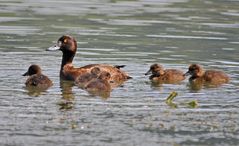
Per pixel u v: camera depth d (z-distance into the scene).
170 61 21.78
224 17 29.89
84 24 27.62
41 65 21.20
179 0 34.12
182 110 16.41
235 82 19.56
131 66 21.09
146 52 22.92
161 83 19.55
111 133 14.59
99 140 14.12
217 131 14.95
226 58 22.36
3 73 19.78
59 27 26.92
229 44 24.52
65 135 14.38
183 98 17.58
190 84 19.47
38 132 14.52
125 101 17.12
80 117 15.62
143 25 27.64
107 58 21.97
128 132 14.70
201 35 25.98
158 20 28.80
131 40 24.80
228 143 14.20
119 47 23.61
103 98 17.38
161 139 14.31
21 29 26.38
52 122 15.20
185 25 27.84
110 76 19.36
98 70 19.53
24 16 29.05
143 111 16.25
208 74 19.72
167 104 16.94
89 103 16.86
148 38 25.22
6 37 24.89
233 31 26.89
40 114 15.75
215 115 16.06
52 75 20.22
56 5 32.06
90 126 15.01
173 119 15.69
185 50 23.36
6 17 28.62
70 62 20.17
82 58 21.88
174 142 14.16
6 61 21.25
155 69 19.83
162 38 25.30
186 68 20.94
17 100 16.91
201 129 15.05
